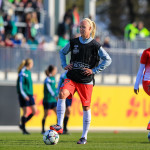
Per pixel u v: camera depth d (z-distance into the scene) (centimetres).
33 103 3962
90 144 2466
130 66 5609
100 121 5297
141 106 5456
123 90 5409
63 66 2427
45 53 5294
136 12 12588
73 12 6309
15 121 5000
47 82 4075
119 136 3591
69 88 2344
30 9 6750
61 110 2356
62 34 6097
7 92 4978
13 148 2183
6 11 6625
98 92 5309
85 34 2341
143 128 5447
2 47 5166
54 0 7688
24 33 6219
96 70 2362
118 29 12756
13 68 5200
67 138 3020
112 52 5550
